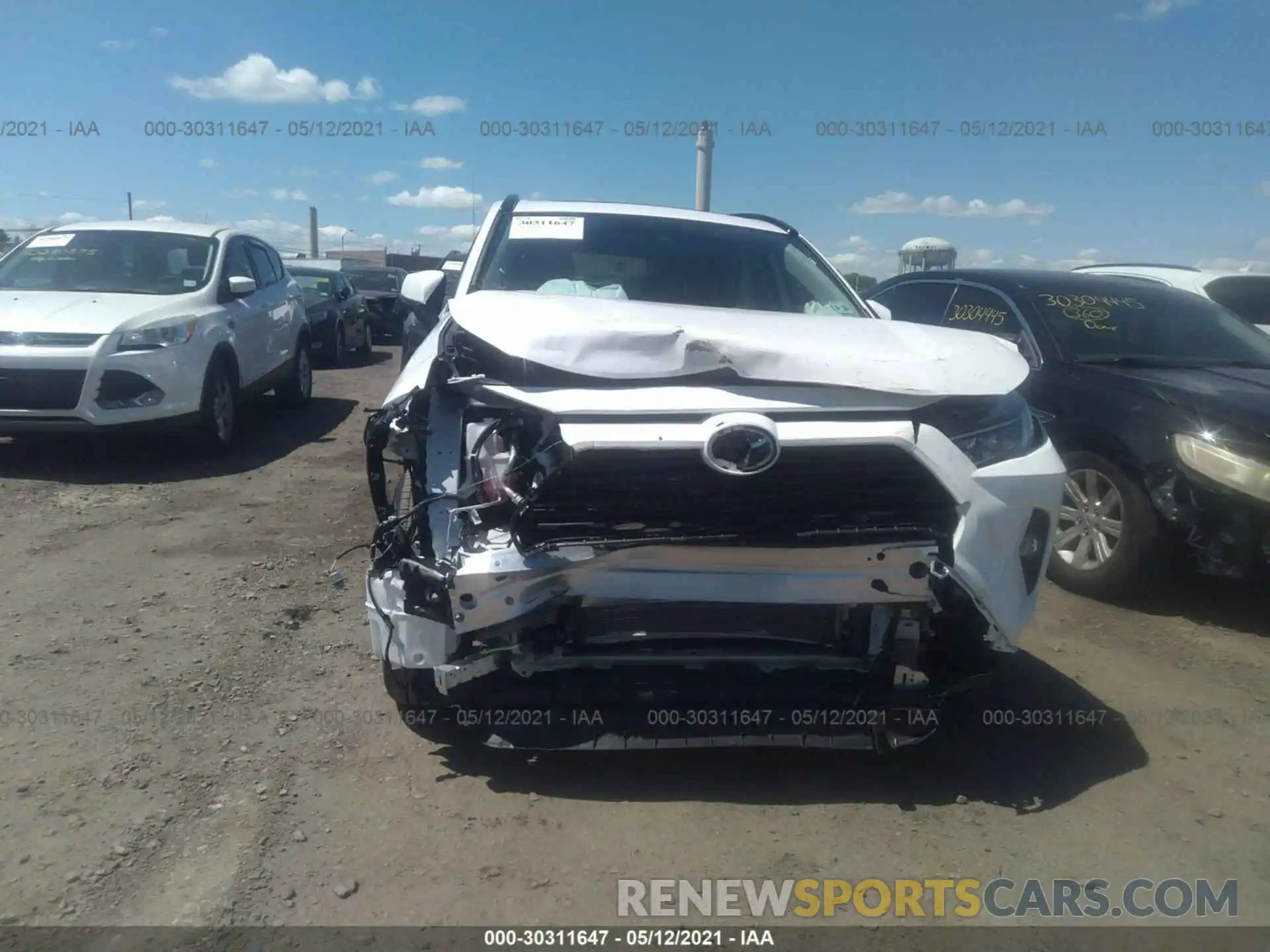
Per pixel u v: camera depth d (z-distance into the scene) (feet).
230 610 15.35
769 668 10.87
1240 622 16.60
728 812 10.61
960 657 11.53
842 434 9.73
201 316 25.04
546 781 11.05
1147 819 10.75
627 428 9.53
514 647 10.26
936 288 22.89
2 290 25.43
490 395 10.19
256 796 10.48
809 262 16.40
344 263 72.49
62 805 10.16
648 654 10.59
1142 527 16.48
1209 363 18.88
